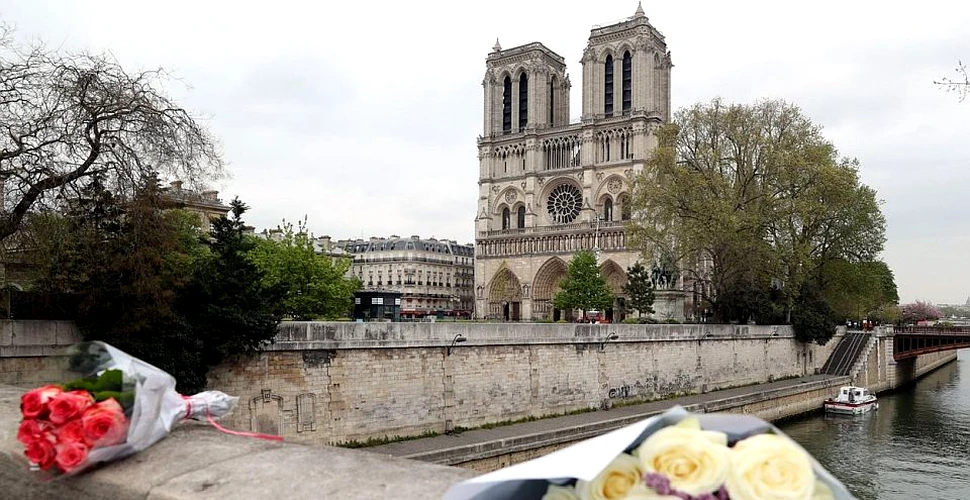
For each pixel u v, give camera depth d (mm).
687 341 62062
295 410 33500
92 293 27469
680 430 3615
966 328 105562
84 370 5871
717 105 73125
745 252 71812
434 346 39688
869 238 82875
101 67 28578
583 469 3416
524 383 45562
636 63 131625
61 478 5371
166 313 28391
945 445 52000
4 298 28250
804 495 3352
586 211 131875
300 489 4754
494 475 3641
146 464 5484
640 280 95812
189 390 28969
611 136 132375
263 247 64000
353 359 35969
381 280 165875
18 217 27125
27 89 27797
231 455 5625
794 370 80500
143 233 28438
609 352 52938
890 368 89938
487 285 142125
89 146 28938
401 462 5391
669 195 69812
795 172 69000
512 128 145250
